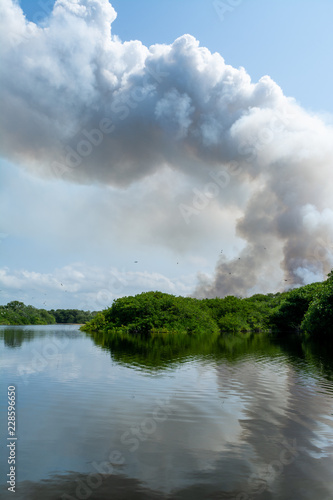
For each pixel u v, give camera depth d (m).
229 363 22.84
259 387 15.49
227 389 15.11
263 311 80.50
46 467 7.75
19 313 150.75
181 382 16.47
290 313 69.25
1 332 64.62
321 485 6.96
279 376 18.08
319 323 44.19
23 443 9.08
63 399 13.34
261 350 31.52
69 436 9.57
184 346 35.41
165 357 25.81
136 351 29.97
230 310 79.81
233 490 6.79
